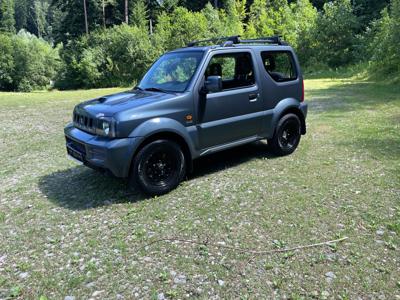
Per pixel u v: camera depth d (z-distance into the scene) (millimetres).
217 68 4930
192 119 4621
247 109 5242
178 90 4676
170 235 3537
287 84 5785
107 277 2920
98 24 42031
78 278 2914
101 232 3648
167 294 2688
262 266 2992
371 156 5766
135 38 28547
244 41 5566
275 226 3637
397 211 3885
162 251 3262
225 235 3500
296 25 27969
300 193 4418
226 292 2695
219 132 4941
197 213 3975
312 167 5355
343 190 4477
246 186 4684
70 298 2693
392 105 10250
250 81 5297
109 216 3992
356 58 23938
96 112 4297
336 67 25422
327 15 26438
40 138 7945
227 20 30844
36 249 3381
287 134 5980
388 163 5402
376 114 9117
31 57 29531
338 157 5797
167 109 4391
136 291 2740
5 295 2752
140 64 28672
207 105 4750
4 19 65562
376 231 3492
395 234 3430
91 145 4184
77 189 4809
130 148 4090
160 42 28688
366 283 2742
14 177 5398
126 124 4074
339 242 3316
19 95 19453
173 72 4988
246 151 6293
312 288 2705
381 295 2613
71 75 30344
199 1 44281
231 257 3133
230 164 5605
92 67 28812
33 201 4457
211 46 4996
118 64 28984
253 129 5395
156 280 2861
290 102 5809
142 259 3154
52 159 6273
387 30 17281
